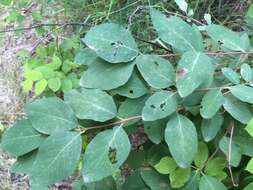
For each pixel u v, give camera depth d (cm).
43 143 28
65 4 64
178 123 29
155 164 32
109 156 29
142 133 38
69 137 28
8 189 57
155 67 30
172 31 31
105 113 29
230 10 58
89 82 30
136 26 58
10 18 57
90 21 62
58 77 51
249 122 28
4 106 63
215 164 31
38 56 56
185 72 28
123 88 30
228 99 29
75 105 29
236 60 34
